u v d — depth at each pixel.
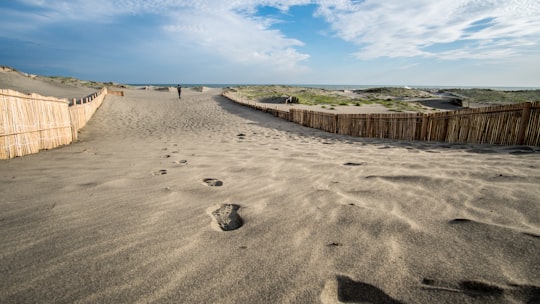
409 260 1.37
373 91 50.56
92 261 1.38
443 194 2.28
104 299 1.12
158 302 1.11
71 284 1.21
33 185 2.63
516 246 1.43
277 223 1.86
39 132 4.70
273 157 4.27
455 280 1.21
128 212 2.03
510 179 2.51
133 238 1.63
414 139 6.86
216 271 1.32
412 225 1.74
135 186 2.71
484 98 38.84
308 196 2.38
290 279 1.26
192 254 1.47
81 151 4.84
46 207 2.08
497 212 1.86
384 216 1.89
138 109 15.98
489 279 1.20
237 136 7.67
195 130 9.39
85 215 1.95
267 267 1.35
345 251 1.48
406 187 2.51
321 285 1.22
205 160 4.07
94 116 12.41
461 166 3.12
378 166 3.39
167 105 18.66
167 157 4.33
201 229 1.78
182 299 1.13
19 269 1.30
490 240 1.51
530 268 1.26
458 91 51.03
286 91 43.84
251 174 3.21
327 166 3.53
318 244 1.56
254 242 1.60
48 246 1.51
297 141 6.59
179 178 3.03
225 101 22.16
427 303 1.10
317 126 10.34
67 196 2.34
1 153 3.70
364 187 2.57
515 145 4.66
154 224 1.83
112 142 6.48
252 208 2.14
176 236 1.67
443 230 1.66
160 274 1.29
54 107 5.38
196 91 40.31
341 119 8.94
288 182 2.85
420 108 23.53
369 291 1.18
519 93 45.47
